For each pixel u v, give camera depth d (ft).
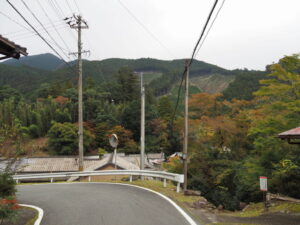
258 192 44.06
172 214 19.90
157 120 156.35
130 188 35.45
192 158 66.95
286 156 37.65
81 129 53.72
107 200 25.86
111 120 158.61
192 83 518.78
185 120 33.27
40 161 87.56
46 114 168.66
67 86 233.14
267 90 39.22
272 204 28.84
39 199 27.68
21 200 27.14
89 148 143.23
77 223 17.48
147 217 18.86
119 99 223.51
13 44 20.88
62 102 182.09
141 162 48.98
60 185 41.88
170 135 138.92
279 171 36.94
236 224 17.51
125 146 147.33
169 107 178.60
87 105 173.17
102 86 236.84
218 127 70.90
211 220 18.72
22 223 17.78
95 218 18.71
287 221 18.39
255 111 65.87
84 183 44.62
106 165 76.38
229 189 60.59
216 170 63.26
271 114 40.55
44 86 241.35
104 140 148.77
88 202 25.00
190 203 24.89
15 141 20.33
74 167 85.76
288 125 36.52
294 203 25.85
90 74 369.30
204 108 114.42
